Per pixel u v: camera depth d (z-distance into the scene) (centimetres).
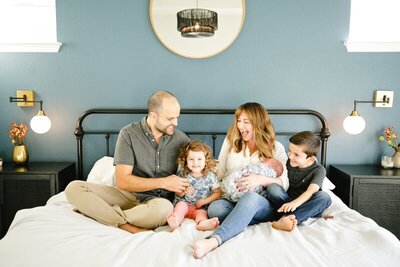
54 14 241
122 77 237
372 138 239
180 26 221
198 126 240
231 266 113
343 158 240
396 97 236
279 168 180
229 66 235
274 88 237
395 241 131
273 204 166
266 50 233
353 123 220
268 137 186
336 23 230
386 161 227
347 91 236
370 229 137
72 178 238
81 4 230
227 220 139
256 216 155
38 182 211
